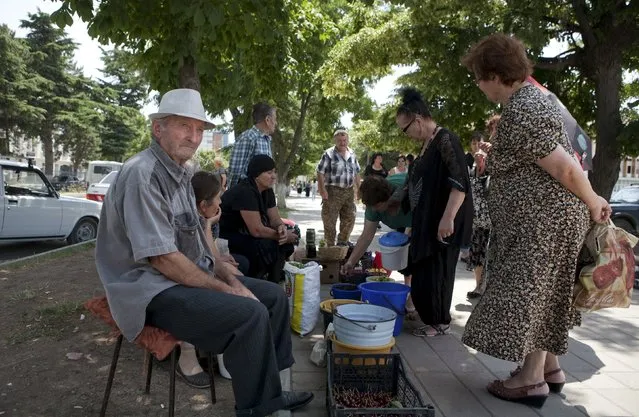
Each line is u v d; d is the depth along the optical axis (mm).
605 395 3305
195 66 5695
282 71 8008
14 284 5957
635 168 40094
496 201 3043
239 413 2482
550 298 2949
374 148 20844
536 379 3115
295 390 3281
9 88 40844
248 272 4508
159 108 2631
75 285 5828
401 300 4141
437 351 4047
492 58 2859
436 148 4094
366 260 6055
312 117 23938
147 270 2516
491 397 3238
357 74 14633
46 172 46656
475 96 13086
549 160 2768
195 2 4840
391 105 18281
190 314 2418
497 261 3037
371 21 15539
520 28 10875
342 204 8047
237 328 2422
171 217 2578
